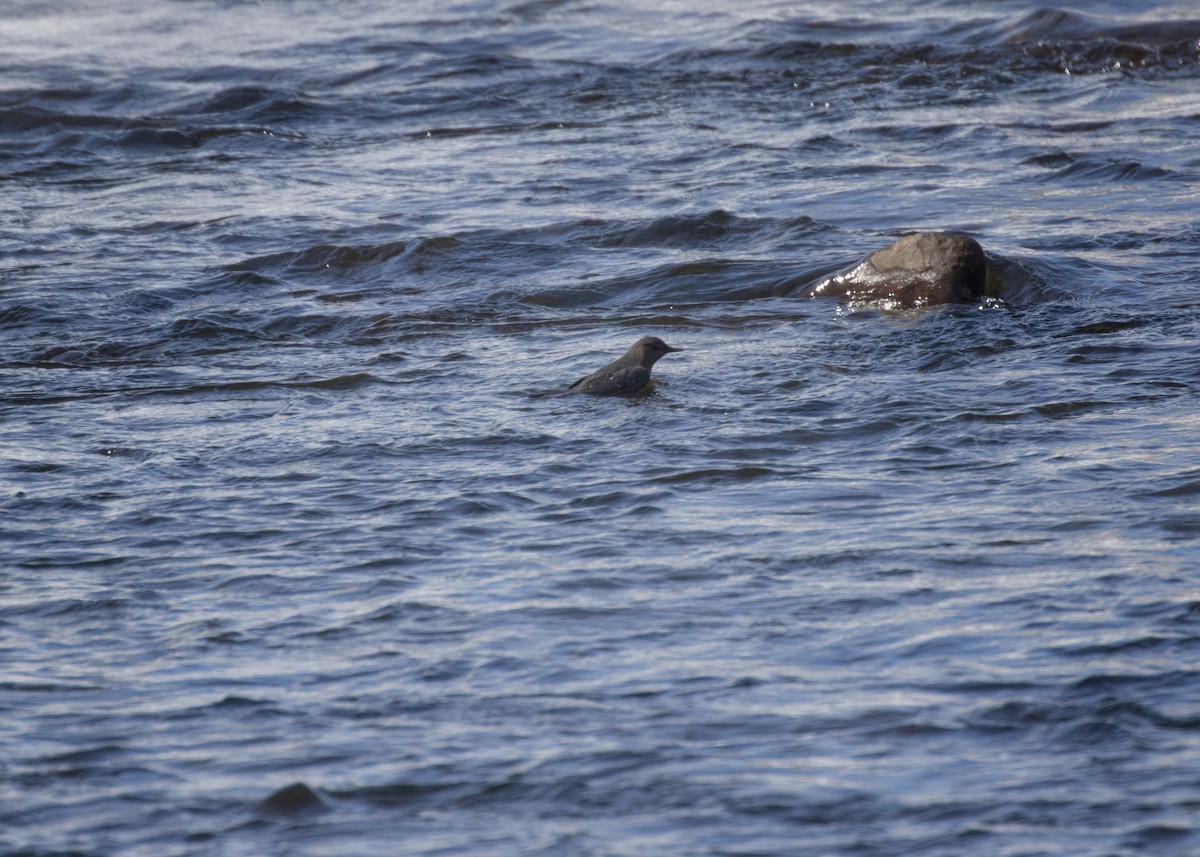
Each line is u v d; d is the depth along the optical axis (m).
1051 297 55.81
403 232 72.25
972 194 74.38
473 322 56.91
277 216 76.94
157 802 21.42
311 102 108.94
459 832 20.36
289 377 49.59
